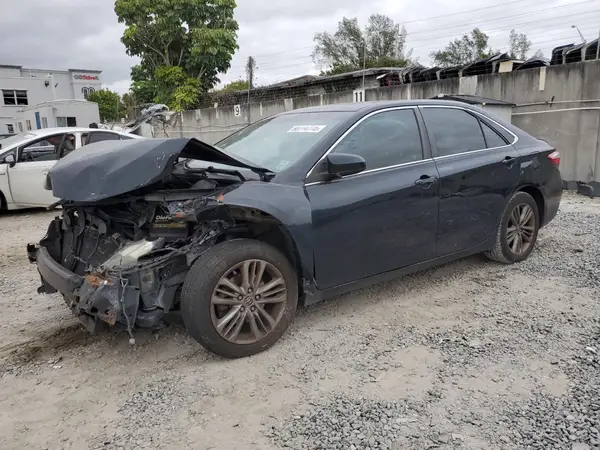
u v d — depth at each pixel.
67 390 3.09
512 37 38.69
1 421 2.79
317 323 3.90
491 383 2.96
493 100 10.06
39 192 9.20
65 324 4.11
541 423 2.57
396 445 2.46
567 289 4.38
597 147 9.43
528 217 5.09
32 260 4.16
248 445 2.50
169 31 22.75
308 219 3.46
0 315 4.36
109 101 47.56
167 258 3.20
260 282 3.40
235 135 4.80
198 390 3.02
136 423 2.72
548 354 3.27
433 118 4.40
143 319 3.16
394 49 40.25
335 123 3.90
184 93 22.25
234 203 3.16
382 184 3.85
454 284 4.63
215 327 3.21
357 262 3.78
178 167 3.53
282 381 3.08
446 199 4.24
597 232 6.22
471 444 2.44
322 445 2.47
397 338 3.60
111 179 3.15
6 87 41.81
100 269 3.12
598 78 9.27
